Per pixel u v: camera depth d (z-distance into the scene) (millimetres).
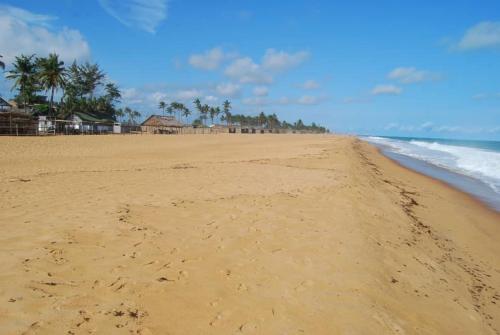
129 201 9289
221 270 5402
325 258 6035
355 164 20000
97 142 35000
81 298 4320
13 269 4953
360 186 12789
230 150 29500
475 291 6371
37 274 4852
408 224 9500
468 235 10094
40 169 15500
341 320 4309
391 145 64938
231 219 7977
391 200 12086
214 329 3963
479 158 34656
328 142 46219
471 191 17141
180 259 5703
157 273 5156
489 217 12484
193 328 3945
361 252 6430
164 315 4145
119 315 4031
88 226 6996
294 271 5512
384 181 16953
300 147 34062
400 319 4590
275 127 155625
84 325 3781
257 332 3967
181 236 6750
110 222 7289
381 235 7812
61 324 3760
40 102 62500
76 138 39812
